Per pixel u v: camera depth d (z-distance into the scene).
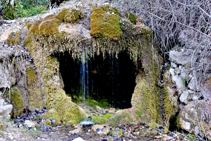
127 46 2.48
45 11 4.80
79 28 2.41
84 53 2.44
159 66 2.88
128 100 3.27
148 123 2.48
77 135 2.02
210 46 2.38
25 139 1.65
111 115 2.43
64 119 2.27
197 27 2.66
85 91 3.33
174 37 3.00
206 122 2.45
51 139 1.86
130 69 3.04
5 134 1.56
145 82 2.65
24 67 2.29
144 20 3.07
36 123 2.09
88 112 2.79
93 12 2.44
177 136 2.35
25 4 5.51
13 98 2.12
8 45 2.50
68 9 2.49
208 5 2.51
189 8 2.77
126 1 3.45
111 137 2.06
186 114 2.63
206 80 2.53
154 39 2.87
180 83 2.71
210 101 2.45
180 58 2.72
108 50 2.45
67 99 2.35
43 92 2.37
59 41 2.33
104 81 3.42
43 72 2.36
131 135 2.18
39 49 2.38
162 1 3.05
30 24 2.57
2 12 4.41
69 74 3.13
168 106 2.72
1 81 2.07
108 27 2.31
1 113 1.89
